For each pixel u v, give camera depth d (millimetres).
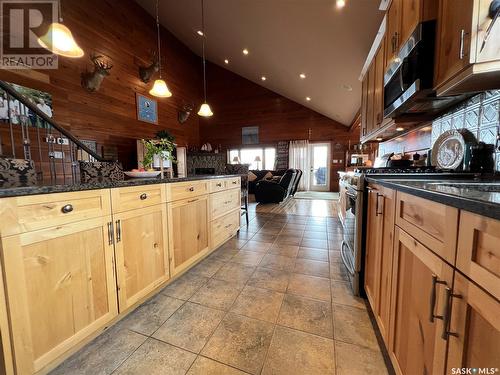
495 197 570
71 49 2293
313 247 2725
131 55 5020
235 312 1519
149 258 1591
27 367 946
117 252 1344
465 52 944
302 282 1902
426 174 1553
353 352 1188
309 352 1189
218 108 8836
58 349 1062
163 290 1786
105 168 1683
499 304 464
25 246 933
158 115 5918
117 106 4695
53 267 1037
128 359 1151
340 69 3945
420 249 811
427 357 750
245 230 3449
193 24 5371
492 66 886
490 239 487
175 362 1134
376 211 1356
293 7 2852
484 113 1449
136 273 1488
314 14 2777
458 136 1641
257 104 8508
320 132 8078
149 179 1635
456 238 606
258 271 2105
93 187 1194
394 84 1771
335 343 1248
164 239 1725
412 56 1369
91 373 1074
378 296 1293
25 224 931
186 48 7227
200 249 2211
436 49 1220
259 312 1518
